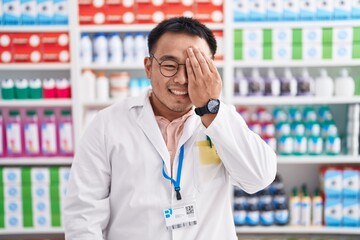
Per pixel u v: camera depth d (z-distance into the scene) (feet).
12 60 10.27
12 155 10.57
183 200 4.25
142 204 4.21
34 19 10.21
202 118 4.08
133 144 4.36
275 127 10.93
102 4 10.18
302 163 11.91
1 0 10.14
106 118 4.51
